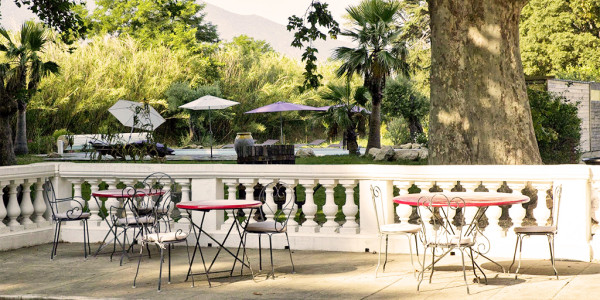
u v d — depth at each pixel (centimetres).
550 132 1850
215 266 812
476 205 659
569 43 4194
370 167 884
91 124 3828
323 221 1205
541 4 4350
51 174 1014
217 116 4278
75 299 656
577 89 2469
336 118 2670
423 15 4622
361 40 2542
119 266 825
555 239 818
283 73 4900
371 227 894
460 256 843
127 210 991
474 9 1098
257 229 746
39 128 3562
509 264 782
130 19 4875
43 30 2219
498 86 1095
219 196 956
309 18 1585
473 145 1098
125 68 4038
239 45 5353
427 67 4562
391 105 3559
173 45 4688
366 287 678
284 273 762
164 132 4231
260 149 1385
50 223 1026
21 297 671
